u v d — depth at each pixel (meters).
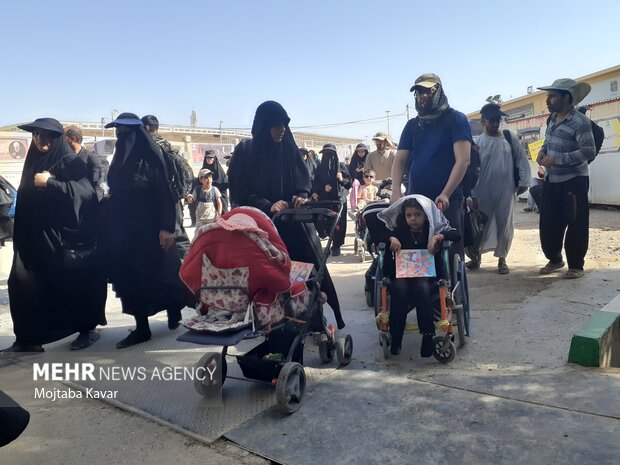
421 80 4.94
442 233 4.36
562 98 6.27
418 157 5.16
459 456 2.87
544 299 5.70
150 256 5.09
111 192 5.09
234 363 4.52
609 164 13.08
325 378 4.03
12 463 3.10
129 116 5.08
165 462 3.03
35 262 4.88
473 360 4.23
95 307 5.23
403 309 4.28
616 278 6.30
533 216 13.32
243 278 3.51
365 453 2.96
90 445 3.27
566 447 2.86
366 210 4.92
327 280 4.87
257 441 3.17
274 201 4.89
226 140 43.94
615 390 3.45
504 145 6.89
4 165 20.97
